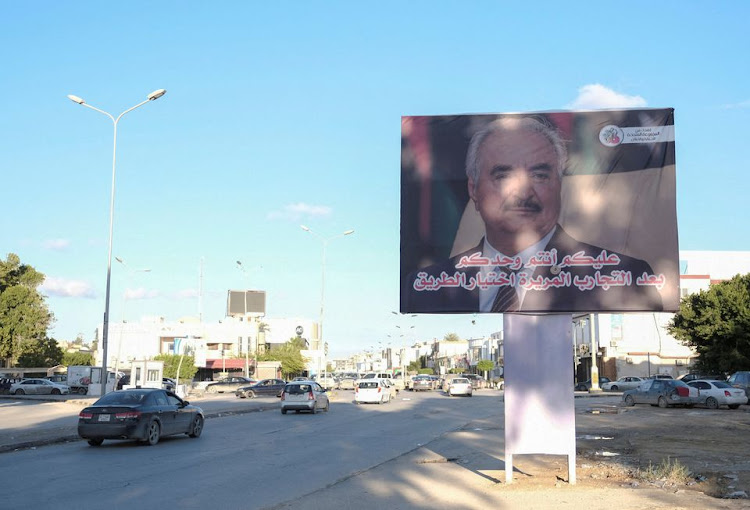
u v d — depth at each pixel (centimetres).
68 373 6106
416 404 4312
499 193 1249
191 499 1070
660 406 3709
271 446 1869
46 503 1034
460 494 1114
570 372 1201
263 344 11594
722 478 1230
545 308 1216
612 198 1230
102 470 1391
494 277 1235
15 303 7106
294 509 993
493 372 11506
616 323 7012
